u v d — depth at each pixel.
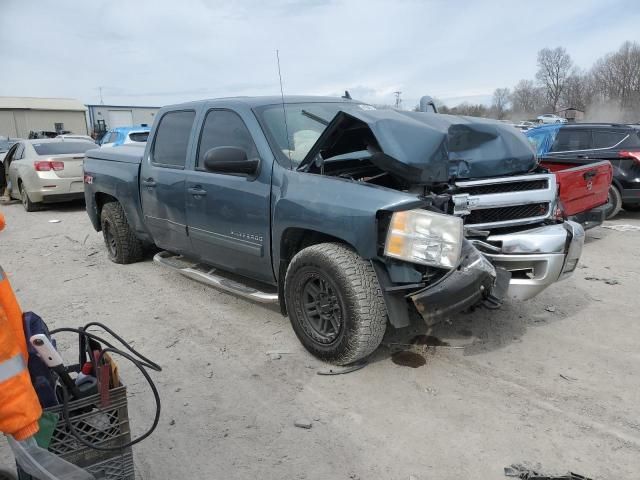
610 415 3.18
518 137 4.34
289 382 3.63
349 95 5.71
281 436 3.05
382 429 3.09
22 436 1.74
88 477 1.93
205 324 4.68
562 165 7.34
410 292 3.47
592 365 3.81
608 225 8.85
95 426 2.11
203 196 4.67
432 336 4.29
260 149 4.19
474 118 4.41
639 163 8.66
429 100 5.96
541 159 7.54
